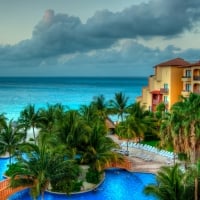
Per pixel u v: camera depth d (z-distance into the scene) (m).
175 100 73.06
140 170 46.41
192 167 28.94
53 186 36.94
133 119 54.62
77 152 42.53
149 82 82.44
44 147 33.41
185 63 74.88
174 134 40.97
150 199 37.75
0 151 43.66
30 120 57.50
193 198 27.42
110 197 38.28
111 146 43.47
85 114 62.34
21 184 31.92
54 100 191.75
